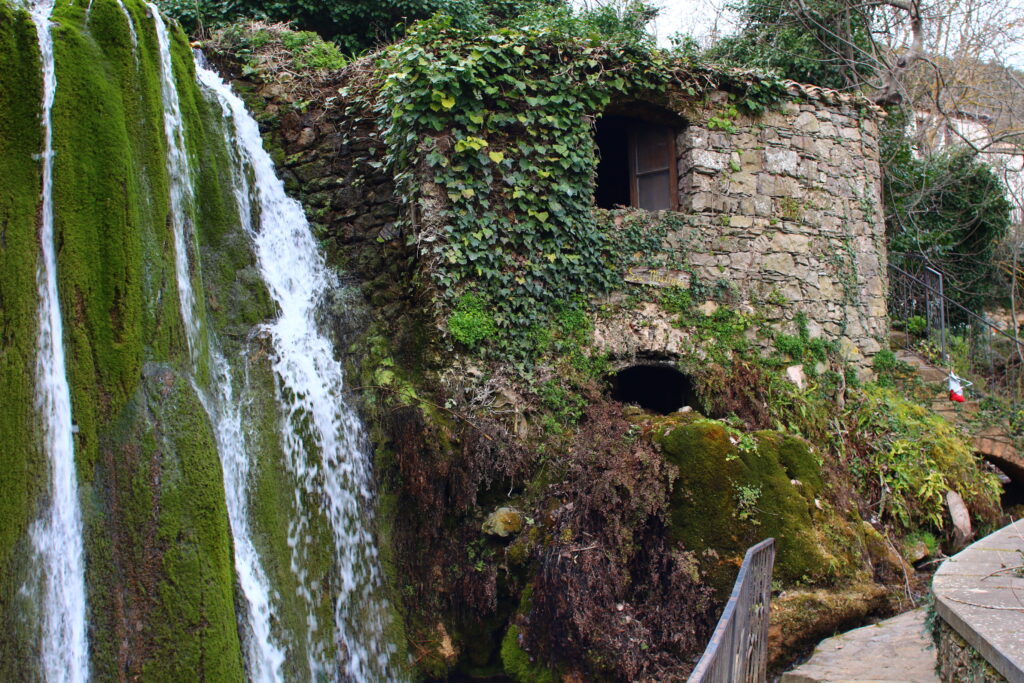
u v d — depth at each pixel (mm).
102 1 5801
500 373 6801
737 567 5801
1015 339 10188
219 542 5098
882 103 11742
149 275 5449
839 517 6328
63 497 4750
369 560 6469
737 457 6074
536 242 7141
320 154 7820
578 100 7457
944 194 12344
